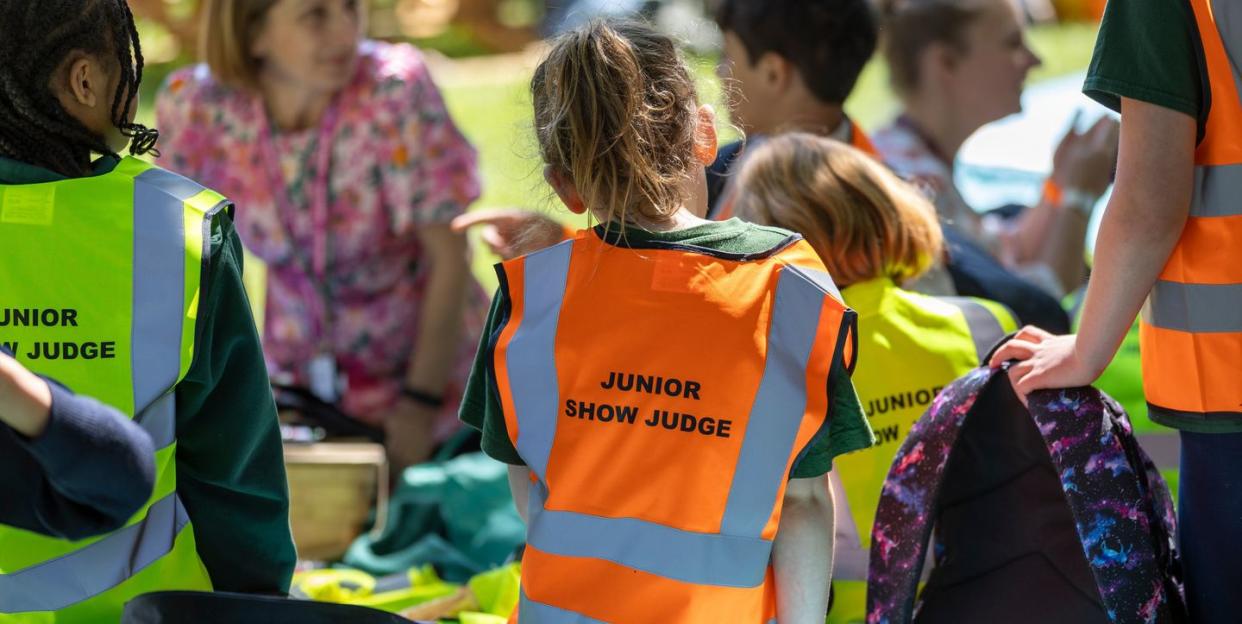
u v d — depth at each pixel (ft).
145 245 9.39
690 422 9.11
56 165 9.55
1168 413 10.32
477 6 57.00
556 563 9.24
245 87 18.84
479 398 9.89
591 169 9.35
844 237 13.00
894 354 13.08
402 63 19.27
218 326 9.74
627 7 10.60
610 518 9.15
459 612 14.74
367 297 19.74
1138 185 9.74
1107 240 9.95
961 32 19.93
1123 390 15.07
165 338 9.34
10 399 7.06
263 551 10.43
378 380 19.95
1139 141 9.71
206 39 18.63
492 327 9.74
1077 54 50.80
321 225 19.20
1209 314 9.93
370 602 14.96
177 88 19.51
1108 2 9.86
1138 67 9.64
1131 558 10.05
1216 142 9.71
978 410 11.11
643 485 9.13
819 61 16.85
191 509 10.16
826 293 9.28
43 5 9.30
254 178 19.22
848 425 9.38
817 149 13.42
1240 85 9.58
